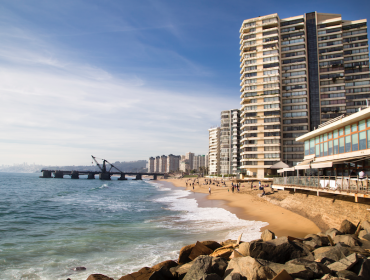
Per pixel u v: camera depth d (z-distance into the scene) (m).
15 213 32.28
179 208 36.56
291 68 86.31
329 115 82.56
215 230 21.27
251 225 22.41
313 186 22.86
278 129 82.88
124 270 13.37
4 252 16.31
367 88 82.62
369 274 8.35
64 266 14.00
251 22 90.81
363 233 13.54
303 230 19.48
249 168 85.88
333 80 84.06
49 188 88.19
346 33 87.75
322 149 28.09
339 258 10.05
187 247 12.54
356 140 21.75
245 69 89.88
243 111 90.62
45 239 19.47
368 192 15.09
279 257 10.38
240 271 8.88
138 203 43.88
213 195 54.38
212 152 171.38
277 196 35.78
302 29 87.69
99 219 27.77
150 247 17.17
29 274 12.98
